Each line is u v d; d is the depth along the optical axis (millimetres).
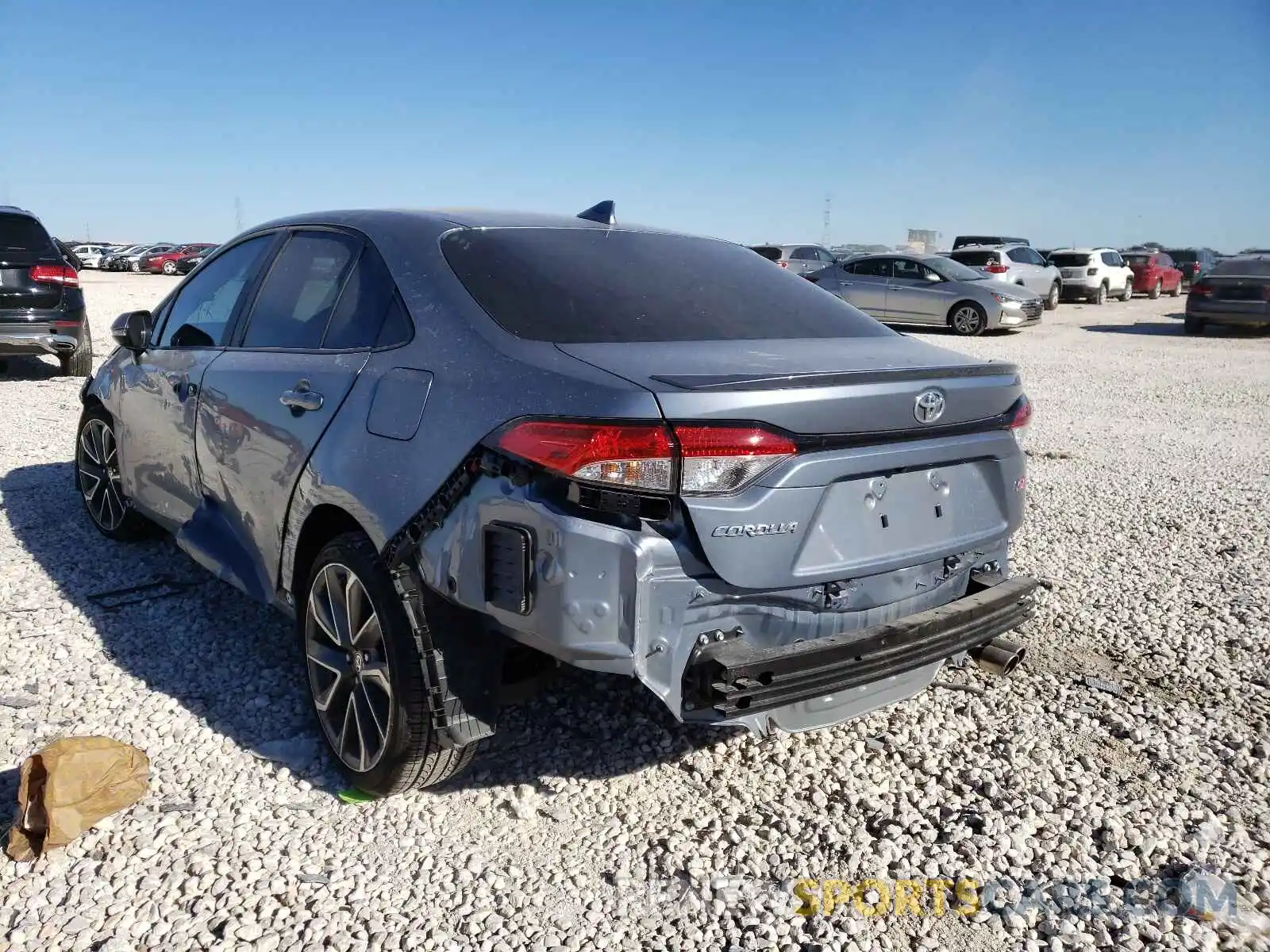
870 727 3555
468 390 2623
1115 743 3502
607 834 2879
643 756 3299
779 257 26047
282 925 2453
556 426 2383
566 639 2363
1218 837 2975
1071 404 11367
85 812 2742
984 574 3131
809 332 3160
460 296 2881
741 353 2754
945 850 2857
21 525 5430
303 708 3527
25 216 9977
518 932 2467
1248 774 3328
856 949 2453
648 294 3080
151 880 2592
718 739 3416
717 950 2432
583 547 2332
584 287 3004
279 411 3287
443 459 2602
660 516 2365
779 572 2494
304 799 2996
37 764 2787
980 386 2873
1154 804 3137
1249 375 14133
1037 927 2566
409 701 2719
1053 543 5883
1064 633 4480
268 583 3471
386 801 2994
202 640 4027
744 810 3027
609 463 2322
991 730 3566
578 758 3270
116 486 4984
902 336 3469
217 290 4184
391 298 3076
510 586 2451
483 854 2770
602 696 3660
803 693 2527
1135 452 8734
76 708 3453
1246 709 3795
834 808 3059
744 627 2525
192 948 2363
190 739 3291
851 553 2658
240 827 2834
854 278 19953
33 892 2543
